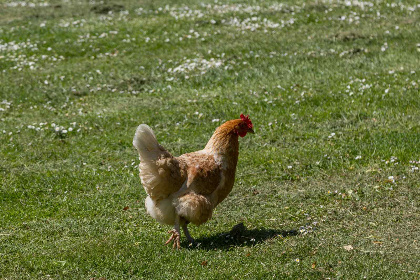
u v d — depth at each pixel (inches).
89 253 297.0
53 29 924.0
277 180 419.5
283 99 592.1
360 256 288.2
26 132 540.1
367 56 708.7
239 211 366.3
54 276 273.0
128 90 665.6
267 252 296.7
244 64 709.3
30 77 719.1
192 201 294.5
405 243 305.1
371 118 526.3
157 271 277.3
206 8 1000.2
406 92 576.4
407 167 419.5
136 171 445.7
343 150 461.4
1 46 848.9
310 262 282.2
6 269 279.9
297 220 347.6
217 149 313.3
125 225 345.4
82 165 461.4
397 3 926.4
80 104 625.6
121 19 967.0
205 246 314.3
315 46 754.8
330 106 562.9
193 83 670.5
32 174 439.2
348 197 378.6
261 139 501.0
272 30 848.9
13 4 1156.5
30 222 350.0
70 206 377.7
